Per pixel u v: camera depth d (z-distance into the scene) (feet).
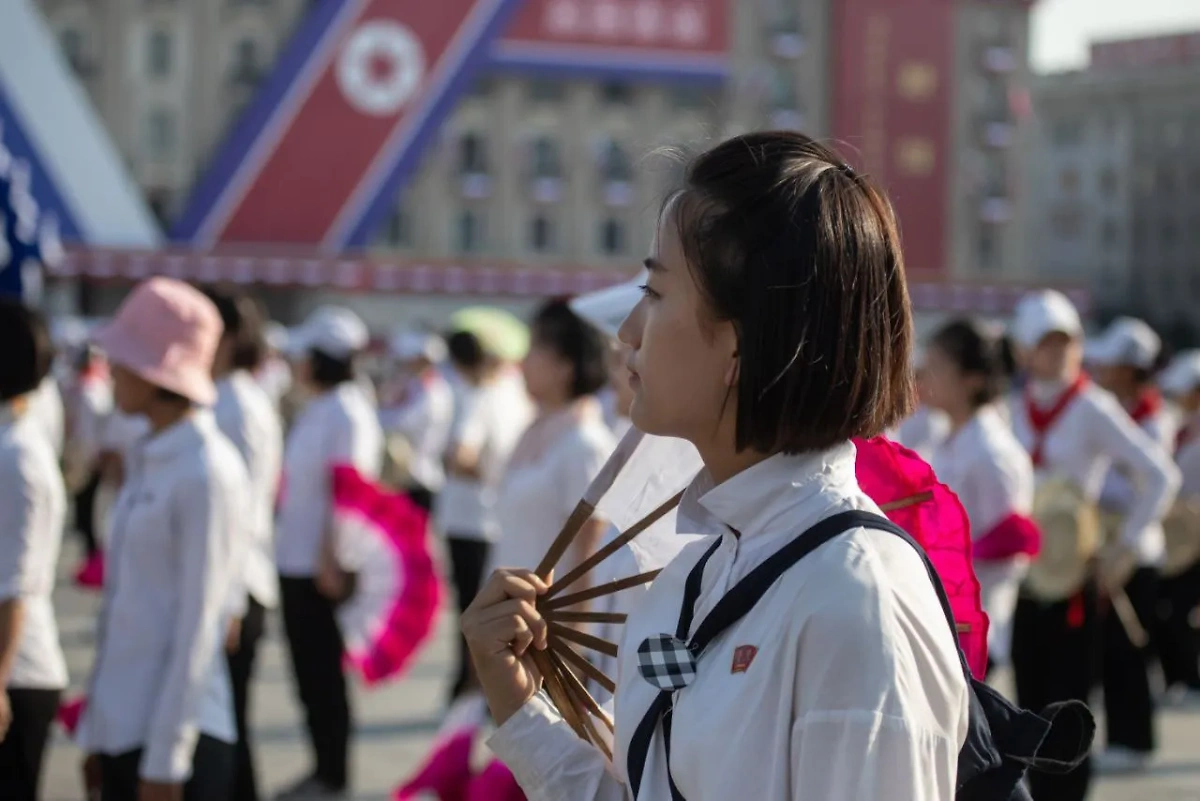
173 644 12.40
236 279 143.74
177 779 12.26
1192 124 242.37
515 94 159.02
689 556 5.57
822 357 4.88
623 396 15.08
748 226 4.91
